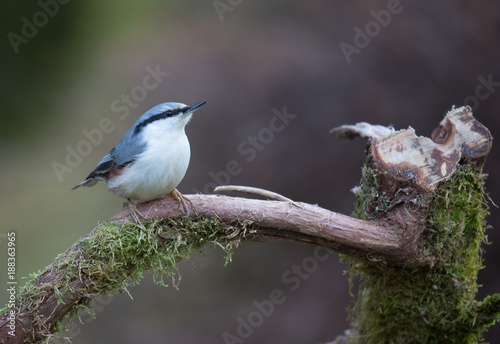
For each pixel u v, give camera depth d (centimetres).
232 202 480
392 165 480
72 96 1647
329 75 1273
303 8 1414
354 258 503
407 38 1211
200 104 523
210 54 1440
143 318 1248
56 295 444
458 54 1162
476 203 491
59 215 1466
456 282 490
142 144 503
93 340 1190
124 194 514
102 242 455
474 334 504
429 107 1152
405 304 506
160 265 475
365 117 1195
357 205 543
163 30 1602
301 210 478
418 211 470
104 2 1695
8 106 1619
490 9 1166
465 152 482
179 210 478
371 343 543
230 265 1353
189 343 1175
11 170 1576
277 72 1334
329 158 1254
